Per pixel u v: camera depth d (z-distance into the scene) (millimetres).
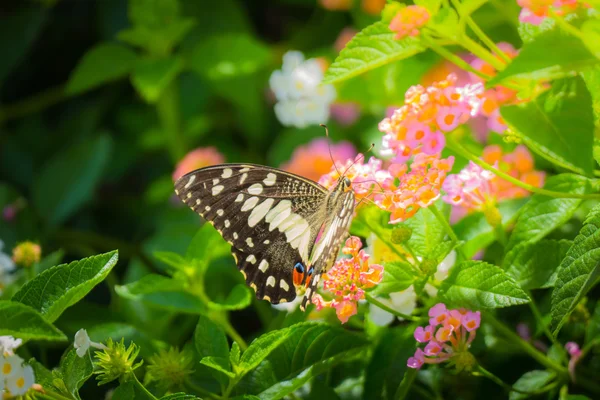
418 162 589
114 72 782
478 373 593
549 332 602
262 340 587
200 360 600
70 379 579
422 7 570
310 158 741
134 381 585
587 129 561
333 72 585
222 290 694
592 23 549
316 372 595
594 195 582
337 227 592
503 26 712
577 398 595
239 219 617
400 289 590
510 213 626
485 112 585
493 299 575
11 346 555
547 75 553
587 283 562
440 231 599
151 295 644
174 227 756
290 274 615
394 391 597
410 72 755
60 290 570
